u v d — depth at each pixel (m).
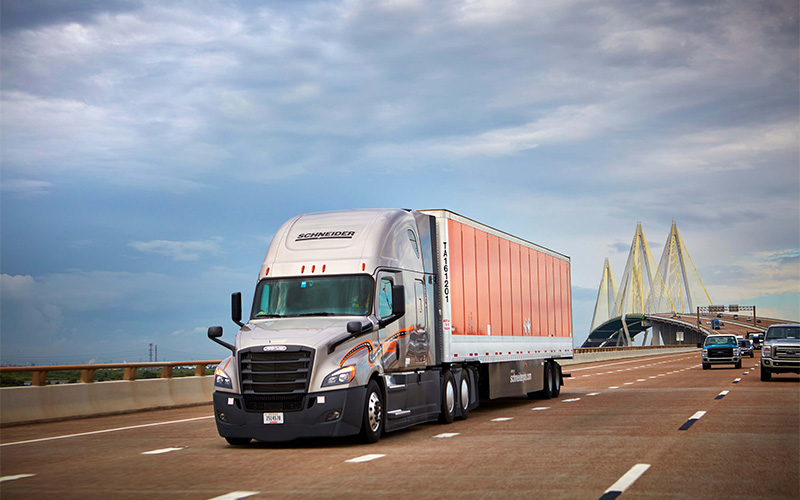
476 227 19.47
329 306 14.01
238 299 14.50
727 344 47.16
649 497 7.93
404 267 15.41
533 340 23.80
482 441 13.14
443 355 17.03
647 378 36.75
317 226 15.09
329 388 12.70
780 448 11.62
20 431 16.55
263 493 8.52
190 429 16.61
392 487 8.73
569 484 8.71
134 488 9.04
